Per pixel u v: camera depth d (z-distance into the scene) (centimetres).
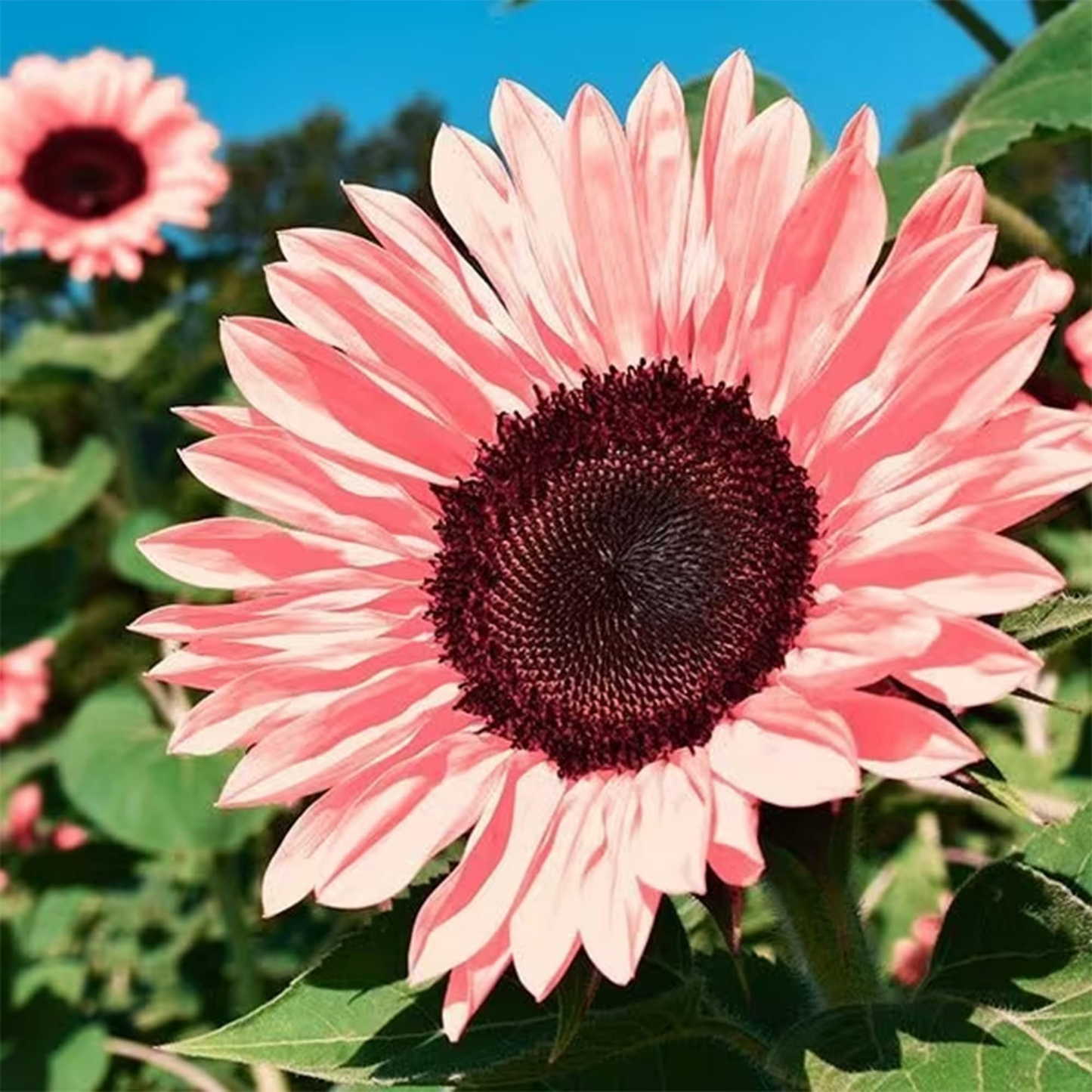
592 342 39
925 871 65
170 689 102
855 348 36
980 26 61
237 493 38
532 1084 41
